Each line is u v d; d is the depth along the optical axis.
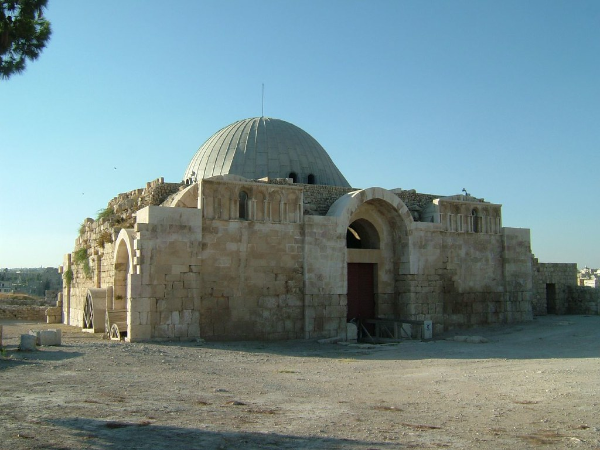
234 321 29.36
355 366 21.25
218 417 11.44
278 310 30.56
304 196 34.16
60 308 48.12
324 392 15.12
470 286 37.69
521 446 9.49
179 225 28.05
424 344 29.42
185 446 9.16
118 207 38.16
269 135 41.03
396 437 10.06
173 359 21.41
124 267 33.31
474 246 38.22
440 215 36.88
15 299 60.19
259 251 30.33
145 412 11.62
